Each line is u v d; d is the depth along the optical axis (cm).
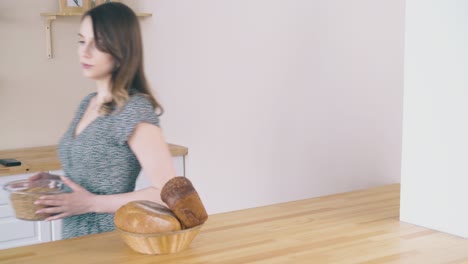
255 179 338
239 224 168
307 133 345
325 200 201
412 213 171
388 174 366
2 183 259
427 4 165
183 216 138
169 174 164
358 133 354
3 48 304
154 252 138
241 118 331
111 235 157
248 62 330
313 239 153
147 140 163
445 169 162
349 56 347
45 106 319
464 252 144
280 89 337
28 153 297
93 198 161
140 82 172
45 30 314
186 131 324
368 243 150
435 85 164
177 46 324
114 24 163
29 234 268
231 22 324
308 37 338
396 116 364
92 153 167
